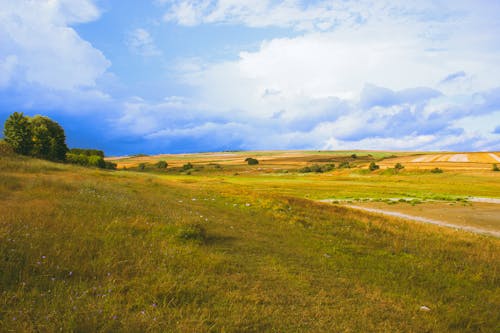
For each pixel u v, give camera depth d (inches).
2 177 673.6
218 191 1066.1
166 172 5502.0
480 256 526.9
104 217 454.6
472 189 2222.0
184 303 236.5
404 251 516.7
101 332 184.5
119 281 258.5
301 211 792.9
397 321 255.1
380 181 2955.2
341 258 425.4
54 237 326.3
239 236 473.7
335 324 234.5
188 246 371.6
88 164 2573.8
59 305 207.8
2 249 268.2
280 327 220.5
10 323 180.5
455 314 283.7
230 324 213.9
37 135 2144.4
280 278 315.3
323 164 5944.9
